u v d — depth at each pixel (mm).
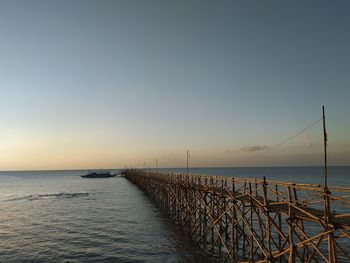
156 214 43625
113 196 70188
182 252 25203
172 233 31719
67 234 32719
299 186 14250
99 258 24641
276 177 132625
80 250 26797
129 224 37031
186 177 33906
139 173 94500
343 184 82938
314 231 31406
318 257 23172
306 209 15453
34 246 28359
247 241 24875
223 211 23750
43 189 99500
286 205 16750
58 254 25844
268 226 16641
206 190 25859
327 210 11945
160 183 49562
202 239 27766
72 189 95250
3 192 89625
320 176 138000
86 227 36031
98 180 149750
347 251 24344
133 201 59562
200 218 28047
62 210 49750
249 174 173875
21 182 148625
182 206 34125
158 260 23672
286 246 26109
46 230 35000
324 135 13656
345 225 11156
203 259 23297
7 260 24609
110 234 32219
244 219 19406
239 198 20234
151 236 30828
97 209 49844
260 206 16797
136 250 26375
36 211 49281
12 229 35844
